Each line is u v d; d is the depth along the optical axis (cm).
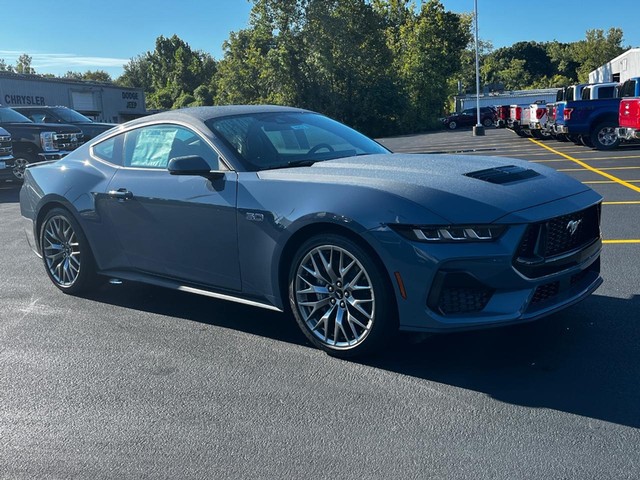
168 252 457
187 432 307
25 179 575
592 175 1202
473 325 337
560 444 281
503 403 322
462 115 4738
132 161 493
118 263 498
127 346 424
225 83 5575
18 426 319
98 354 412
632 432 288
